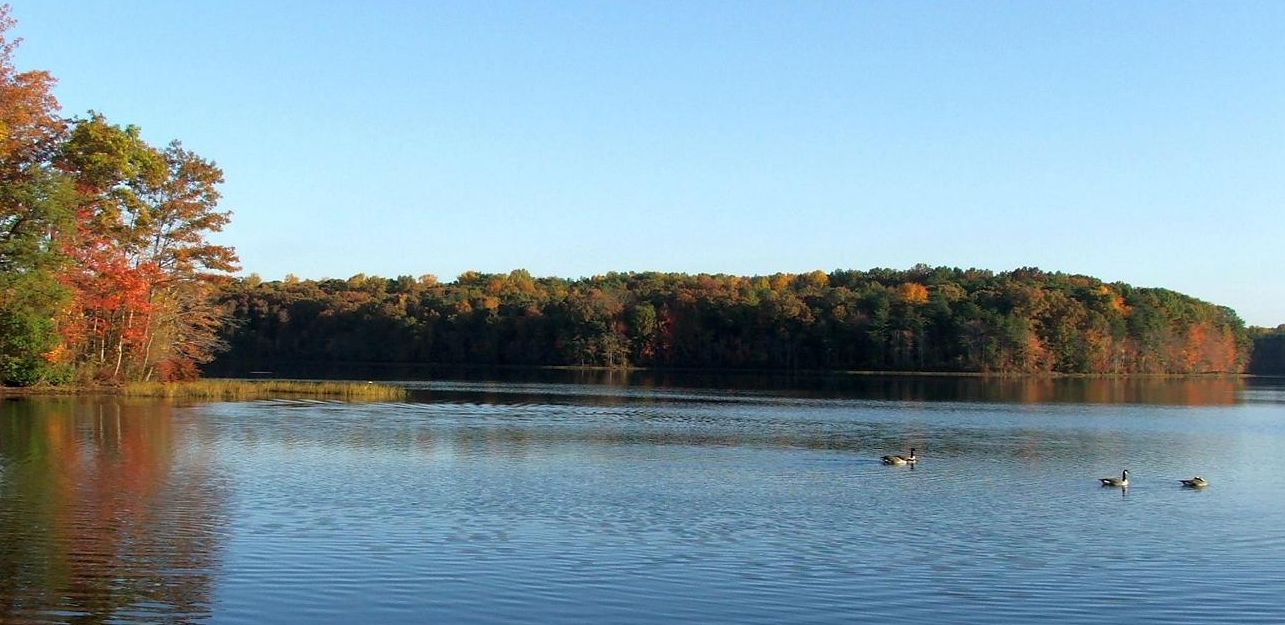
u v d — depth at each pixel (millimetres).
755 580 22172
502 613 19562
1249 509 32406
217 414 59875
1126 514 31219
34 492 30484
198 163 79375
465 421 60062
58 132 67625
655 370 160750
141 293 75375
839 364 156875
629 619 19359
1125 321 160875
